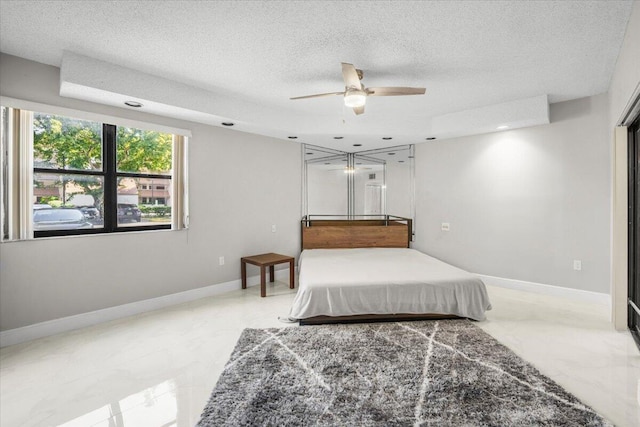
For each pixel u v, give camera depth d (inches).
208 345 103.0
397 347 100.2
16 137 103.9
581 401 72.6
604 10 80.1
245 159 174.6
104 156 128.0
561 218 150.9
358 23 86.7
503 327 116.4
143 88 119.0
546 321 121.7
